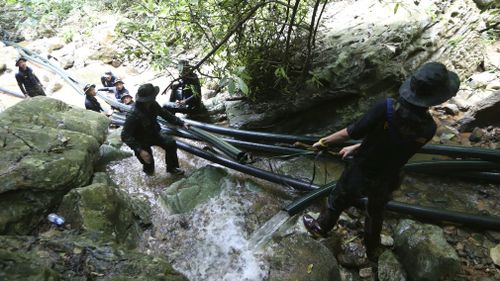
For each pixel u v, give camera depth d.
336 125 4.65
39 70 8.16
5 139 3.88
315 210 3.85
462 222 3.39
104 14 8.88
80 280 2.60
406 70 4.63
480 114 4.36
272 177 4.12
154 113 4.08
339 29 5.41
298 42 5.10
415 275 3.04
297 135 4.64
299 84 4.76
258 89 5.19
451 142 4.35
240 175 4.38
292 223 3.67
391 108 2.28
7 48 8.77
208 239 3.59
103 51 8.04
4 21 10.01
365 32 5.10
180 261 3.40
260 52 4.87
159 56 5.12
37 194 3.43
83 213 3.30
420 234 3.18
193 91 5.06
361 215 3.67
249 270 3.25
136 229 3.70
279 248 3.41
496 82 5.05
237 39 4.69
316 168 4.34
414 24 4.94
